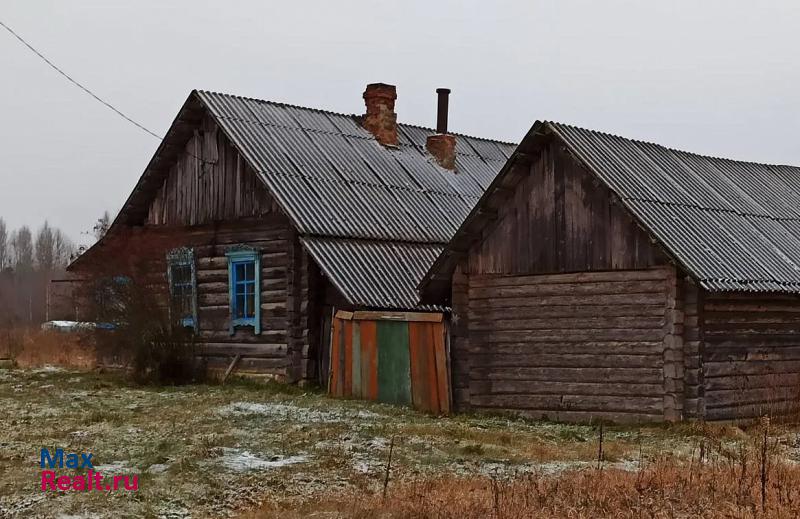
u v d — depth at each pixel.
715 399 18.64
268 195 25.84
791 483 12.59
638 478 12.65
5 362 28.77
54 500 11.76
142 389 23.47
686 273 17.95
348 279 23.17
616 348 19.34
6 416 18.36
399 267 24.42
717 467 13.59
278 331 25.34
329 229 24.45
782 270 19.70
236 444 15.63
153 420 18.08
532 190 20.77
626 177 20.17
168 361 24.52
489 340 21.25
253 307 26.16
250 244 26.22
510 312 20.98
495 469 14.08
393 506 11.31
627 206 18.95
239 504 11.82
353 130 30.36
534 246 20.67
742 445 16.14
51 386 23.48
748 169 25.39
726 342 18.97
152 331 24.48
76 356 30.30
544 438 17.16
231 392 22.81
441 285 22.44
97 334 25.03
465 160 32.50
